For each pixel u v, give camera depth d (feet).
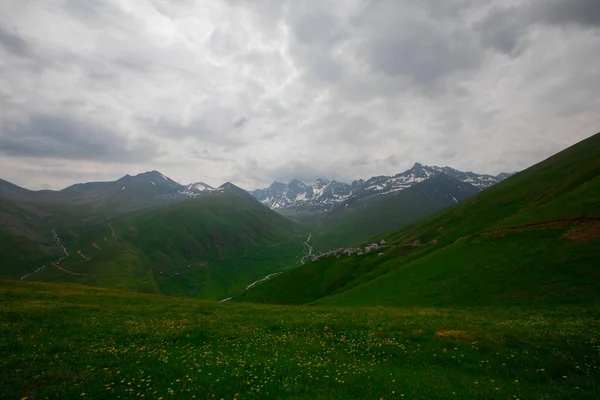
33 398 48.60
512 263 205.67
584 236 199.52
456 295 194.08
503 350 79.00
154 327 99.55
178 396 51.06
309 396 52.24
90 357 68.18
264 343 89.15
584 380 60.29
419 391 55.67
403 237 573.74
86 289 207.92
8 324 91.09
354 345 89.76
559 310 132.67
